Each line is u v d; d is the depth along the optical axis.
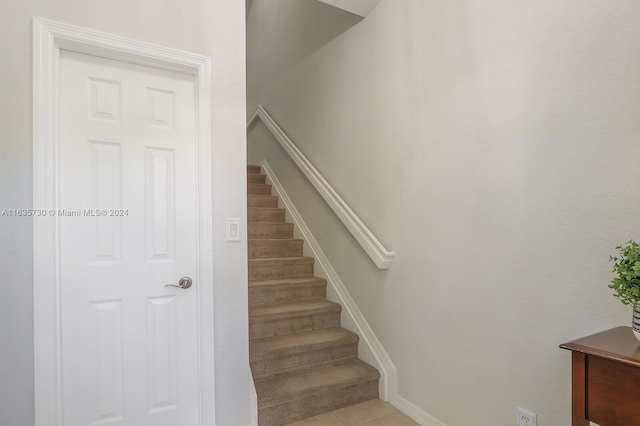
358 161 2.64
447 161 1.89
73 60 1.61
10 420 1.41
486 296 1.68
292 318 2.57
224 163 1.87
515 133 1.56
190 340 1.80
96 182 1.63
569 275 1.36
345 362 2.47
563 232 1.38
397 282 2.25
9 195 1.42
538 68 1.47
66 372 1.55
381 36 2.41
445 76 1.91
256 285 2.72
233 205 1.89
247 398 1.90
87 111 1.63
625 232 1.21
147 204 1.73
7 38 1.43
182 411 1.77
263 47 4.39
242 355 1.89
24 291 1.43
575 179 1.35
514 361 1.55
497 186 1.64
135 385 1.68
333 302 2.85
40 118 1.46
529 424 1.48
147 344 1.71
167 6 1.74
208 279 1.79
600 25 1.28
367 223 2.52
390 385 2.26
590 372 0.98
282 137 3.71
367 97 2.54
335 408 2.17
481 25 1.72
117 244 1.67
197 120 1.83
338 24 2.90
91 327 1.61
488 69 1.68
